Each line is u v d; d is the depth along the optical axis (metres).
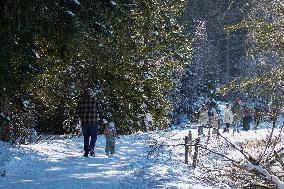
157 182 10.35
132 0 17.05
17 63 16.33
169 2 29.36
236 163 12.71
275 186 11.74
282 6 23.94
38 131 29.59
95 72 26.00
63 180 10.54
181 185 10.12
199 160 14.77
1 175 11.03
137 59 26.67
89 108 15.73
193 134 28.84
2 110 18.44
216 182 12.02
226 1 82.00
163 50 29.94
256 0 27.11
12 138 20.05
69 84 26.33
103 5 15.45
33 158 14.19
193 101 54.41
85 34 16.11
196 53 60.00
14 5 13.35
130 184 10.12
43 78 21.11
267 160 13.04
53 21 14.32
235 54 79.81
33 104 24.59
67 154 16.11
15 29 13.70
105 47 20.81
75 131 27.53
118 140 22.80
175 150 19.50
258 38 24.28
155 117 28.34
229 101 63.50
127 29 18.52
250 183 11.92
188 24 74.62
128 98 26.80
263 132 27.86
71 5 14.81
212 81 58.62
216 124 33.59
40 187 9.61
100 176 11.20
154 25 26.77
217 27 80.88
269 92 23.92
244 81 24.67
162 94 29.39
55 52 17.75
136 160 14.48
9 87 16.56
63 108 28.28
